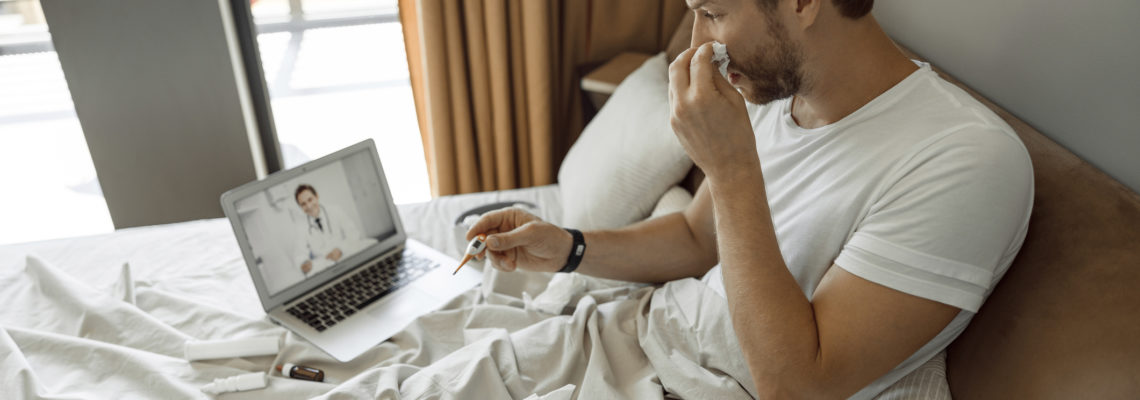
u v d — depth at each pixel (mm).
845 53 846
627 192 1456
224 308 1262
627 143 1480
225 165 2143
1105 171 874
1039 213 850
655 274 1200
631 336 1083
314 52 3988
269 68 3785
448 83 2035
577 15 2086
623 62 2023
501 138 2104
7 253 1424
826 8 810
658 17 2135
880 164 833
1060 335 756
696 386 953
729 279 835
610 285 1272
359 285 1313
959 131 781
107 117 2010
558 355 1061
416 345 1141
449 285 1310
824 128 911
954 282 759
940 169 770
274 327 1205
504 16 1938
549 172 2160
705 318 1012
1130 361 689
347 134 3080
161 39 1932
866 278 783
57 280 1264
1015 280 837
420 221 1568
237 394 1036
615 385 1002
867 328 774
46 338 1104
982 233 751
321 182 1336
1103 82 861
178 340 1148
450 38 1958
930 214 761
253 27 2068
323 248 1325
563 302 1187
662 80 1609
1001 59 1047
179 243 1470
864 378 785
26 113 3363
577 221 1503
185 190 2160
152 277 1362
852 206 850
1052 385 741
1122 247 754
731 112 810
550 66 2033
